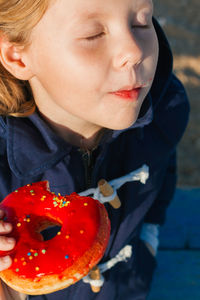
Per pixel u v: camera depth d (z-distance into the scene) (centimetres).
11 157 143
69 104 120
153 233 216
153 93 166
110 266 183
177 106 181
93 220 118
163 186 210
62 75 114
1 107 143
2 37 123
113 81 112
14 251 114
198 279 237
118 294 202
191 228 259
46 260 111
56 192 156
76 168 155
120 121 119
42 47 114
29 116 147
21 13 111
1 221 116
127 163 170
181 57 607
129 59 109
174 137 182
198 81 564
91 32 106
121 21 106
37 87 140
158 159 179
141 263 211
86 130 149
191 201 274
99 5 104
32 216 123
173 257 247
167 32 669
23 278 110
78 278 112
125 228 181
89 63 109
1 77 140
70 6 104
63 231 117
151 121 167
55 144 146
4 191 151
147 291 212
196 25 700
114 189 163
